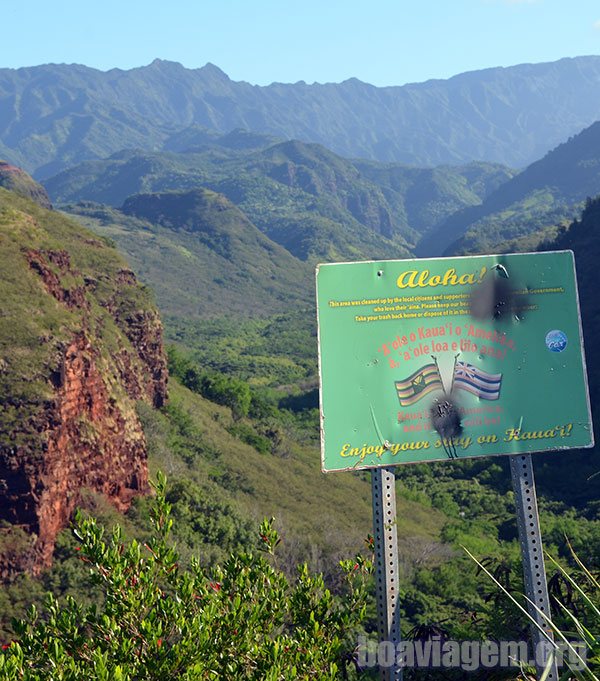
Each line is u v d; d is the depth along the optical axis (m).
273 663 6.52
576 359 8.77
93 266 92.19
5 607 38.31
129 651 6.39
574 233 128.62
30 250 60.41
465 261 8.52
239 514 59.41
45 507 42.53
